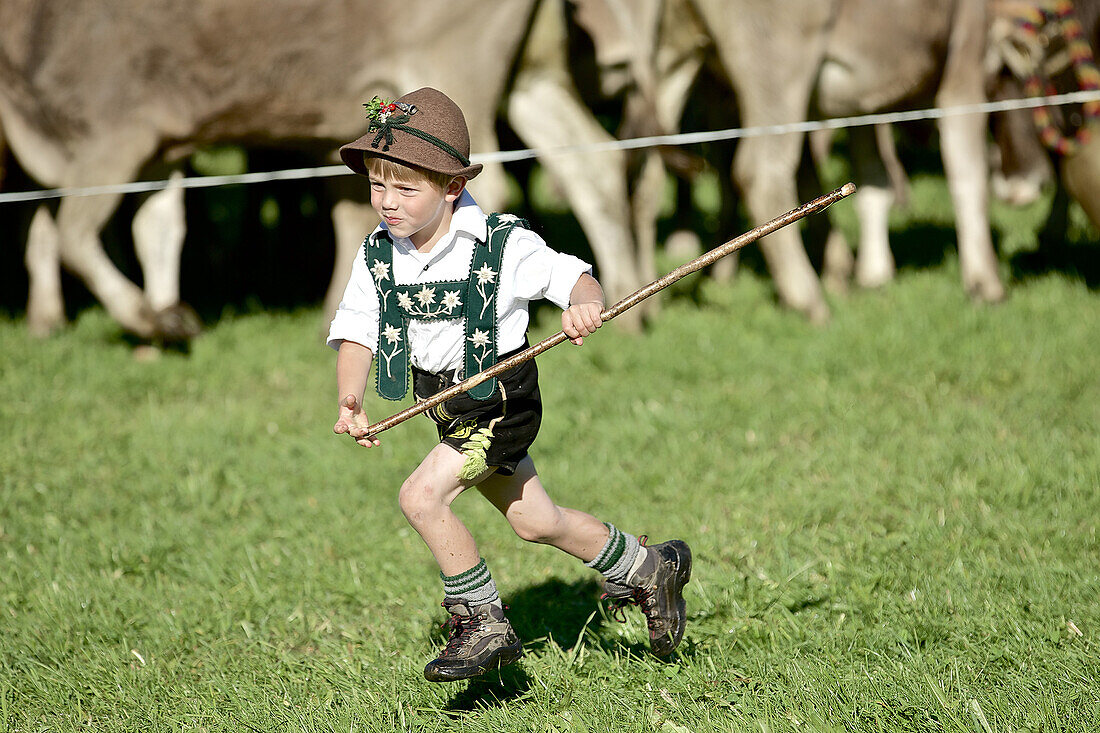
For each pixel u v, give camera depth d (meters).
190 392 27.08
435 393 12.16
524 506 12.61
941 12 31.45
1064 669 12.80
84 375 28.23
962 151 32.28
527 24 30.47
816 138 35.97
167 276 30.78
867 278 35.12
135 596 16.31
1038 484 18.80
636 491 19.78
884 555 16.39
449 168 11.18
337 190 31.69
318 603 16.16
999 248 38.50
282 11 29.11
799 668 13.10
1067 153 31.64
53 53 29.39
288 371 28.77
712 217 49.50
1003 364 26.20
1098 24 31.38
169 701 13.55
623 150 31.55
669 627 13.10
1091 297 31.97
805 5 31.06
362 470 21.33
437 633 14.80
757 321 31.09
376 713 12.84
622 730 12.20
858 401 24.06
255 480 21.22
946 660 13.05
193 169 40.09
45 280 32.12
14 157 32.38
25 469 21.97
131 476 21.58
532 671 13.62
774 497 19.11
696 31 33.00
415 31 29.56
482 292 11.72
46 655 14.71
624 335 30.45
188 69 29.33
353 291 12.32
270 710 12.98
